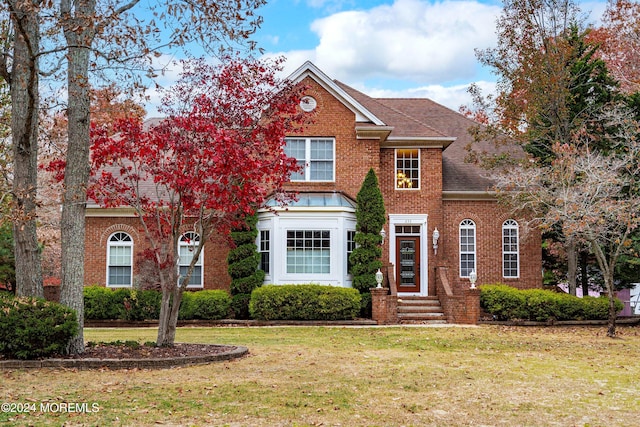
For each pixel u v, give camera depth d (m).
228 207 14.42
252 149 14.71
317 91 27.41
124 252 27.28
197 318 24.50
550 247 33.41
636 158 23.50
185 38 12.93
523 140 27.45
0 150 20.27
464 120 33.06
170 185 15.13
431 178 28.12
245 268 25.14
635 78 35.03
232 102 14.86
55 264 37.47
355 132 27.28
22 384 11.01
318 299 24.02
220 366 13.38
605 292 26.77
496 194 27.06
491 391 11.21
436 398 10.52
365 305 24.84
